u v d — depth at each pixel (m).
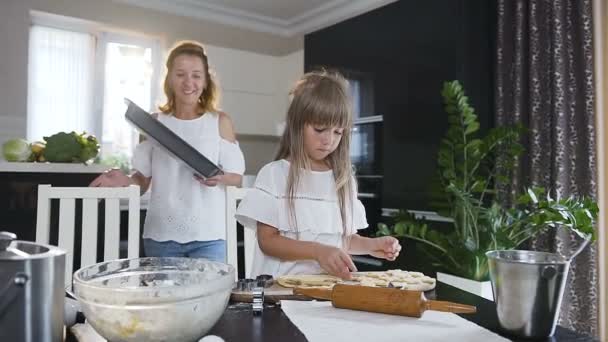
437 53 2.46
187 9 3.43
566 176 2.14
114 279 0.63
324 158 1.16
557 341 0.61
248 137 4.00
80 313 0.67
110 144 3.28
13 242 0.53
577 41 2.16
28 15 2.79
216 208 1.59
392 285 0.82
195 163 1.39
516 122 2.29
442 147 2.39
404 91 2.64
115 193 1.39
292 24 3.81
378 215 2.78
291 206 1.08
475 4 2.44
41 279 0.48
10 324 0.46
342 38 3.13
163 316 0.51
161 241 1.56
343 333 0.63
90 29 3.13
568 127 2.16
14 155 1.90
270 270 1.04
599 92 2.08
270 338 0.61
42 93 2.95
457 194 1.87
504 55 2.43
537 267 0.60
